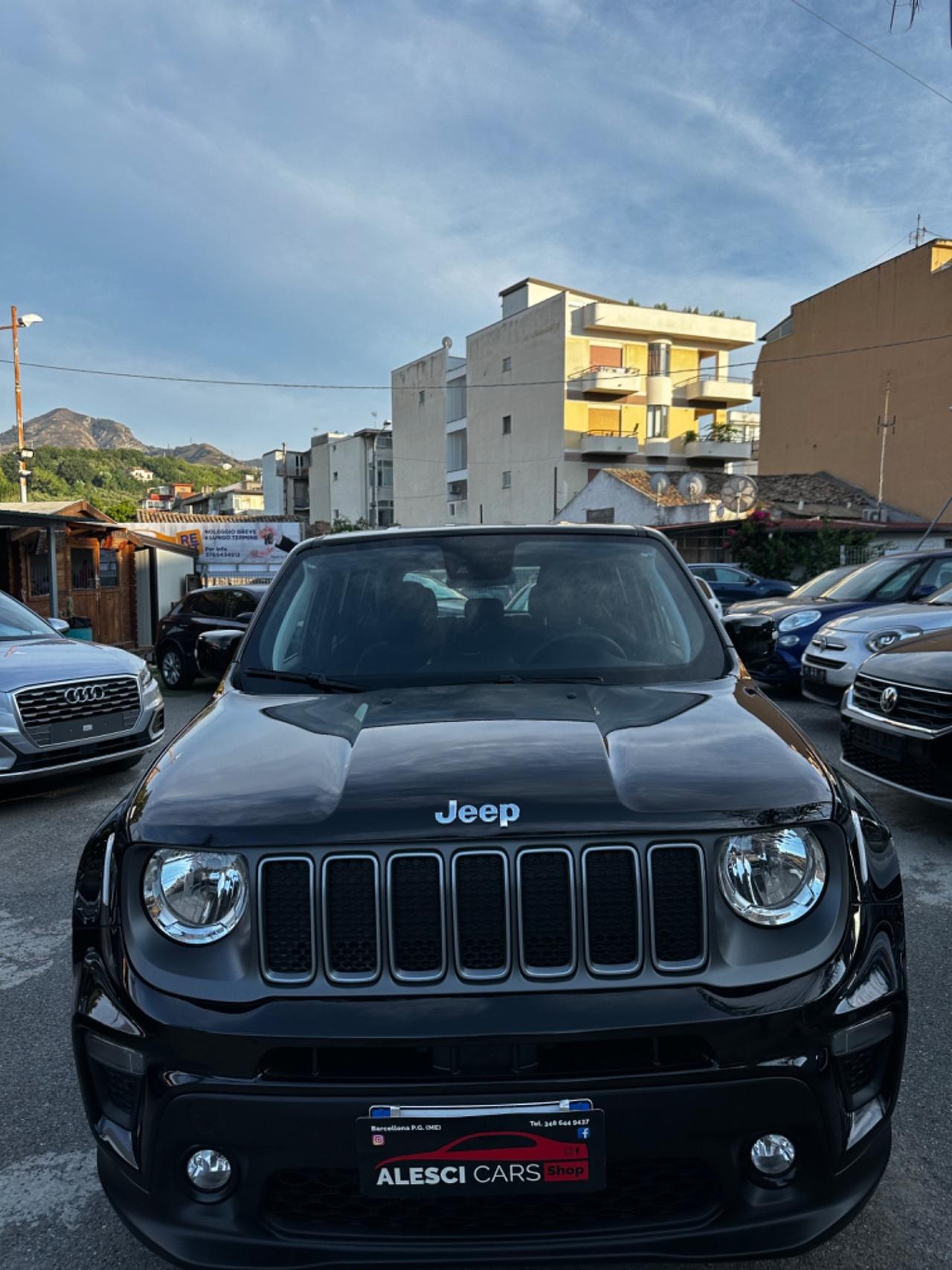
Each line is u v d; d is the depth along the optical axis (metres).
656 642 2.84
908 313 31.45
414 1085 1.63
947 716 4.56
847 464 33.81
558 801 1.77
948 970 3.48
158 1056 1.70
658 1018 1.64
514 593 3.02
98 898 1.93
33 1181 2.47
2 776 5.75
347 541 3.34
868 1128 1.79
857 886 1.85
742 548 21.88
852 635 7.41
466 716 2.28
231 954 1.75
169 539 24.42
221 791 1.92
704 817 1.76
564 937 1.72
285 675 2.80
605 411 44.72
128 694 6.43
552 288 48.84
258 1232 1.70
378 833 1.73
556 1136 1.64
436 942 1.72
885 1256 2.10
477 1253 1.67
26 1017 3.38
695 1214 1.72
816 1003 1.70
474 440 50.12
